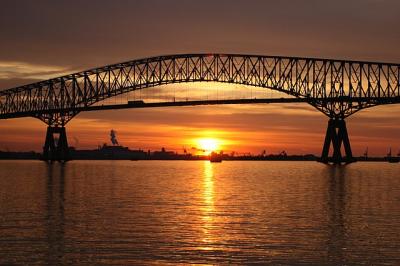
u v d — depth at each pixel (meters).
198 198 69.25
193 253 36.38
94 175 130.25
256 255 35.94
